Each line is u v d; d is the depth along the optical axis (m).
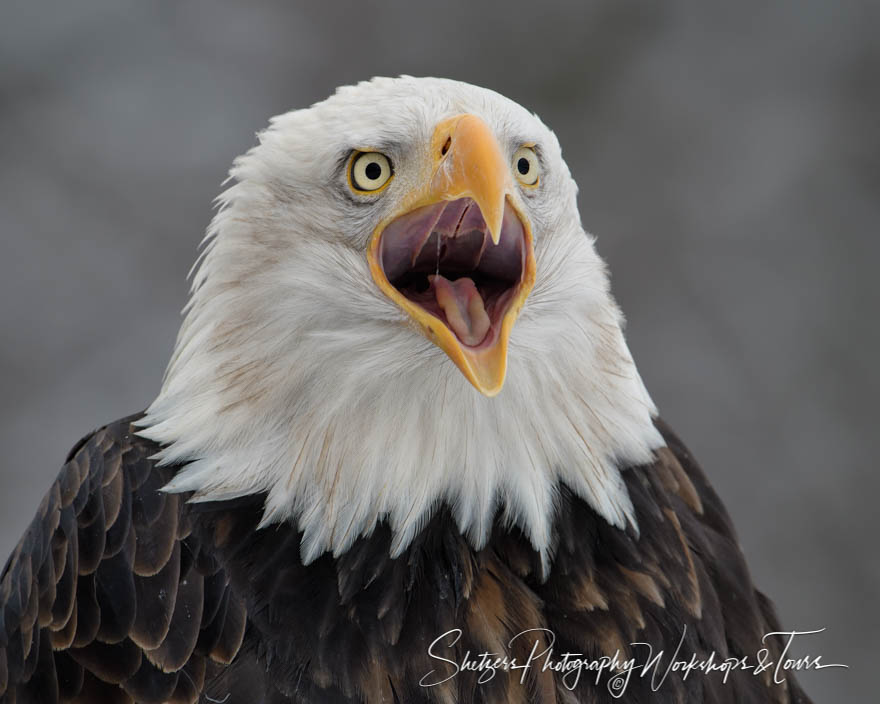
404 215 5.44
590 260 5.48
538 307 5.45
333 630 5.41
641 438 5.47
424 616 5.42
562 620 5.44
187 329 5.48
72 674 5.43
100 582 5.43
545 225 5.46
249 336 5.44
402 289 5.47
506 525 5.44
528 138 5.46
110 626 5.42
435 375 5.43
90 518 5.45
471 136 5.43
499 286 5.48
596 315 5.46
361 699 5.40
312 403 5.43
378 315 5.43
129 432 5.46
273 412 5.43
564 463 5.45
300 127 5.46
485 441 5.44
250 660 5.41
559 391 5.45
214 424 5.43
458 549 5.43
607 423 5.46
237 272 5.45
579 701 5.42
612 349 5.46
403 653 5.41
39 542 5.47
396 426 5.43
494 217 5.41
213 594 5.42
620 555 5.45
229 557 5.42
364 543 5.43
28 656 5.45
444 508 5.44
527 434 5.44
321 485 5.42
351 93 5.46
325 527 5.42
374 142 5.44
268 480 5.43
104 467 5.45
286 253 5.45
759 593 5.53
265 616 5.41
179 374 5.46
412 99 5.45
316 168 5.45
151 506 5.43
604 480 5.45
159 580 5.42
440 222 5.46
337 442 5.43
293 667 5.41
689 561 5.47
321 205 5.45
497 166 5.43
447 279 5.49
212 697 5.40
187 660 5.41
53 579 5.45
